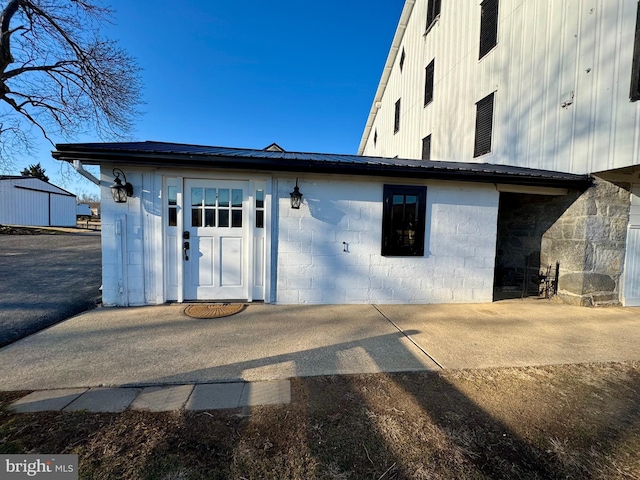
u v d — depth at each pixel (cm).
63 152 404
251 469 171
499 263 784
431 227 548
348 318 454
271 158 445
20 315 430
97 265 833
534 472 174
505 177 510
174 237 495
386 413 224
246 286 519
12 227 2039
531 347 357
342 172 475
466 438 200
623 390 264
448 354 333
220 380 268
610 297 559
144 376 272
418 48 1222
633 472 176
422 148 1178
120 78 1299
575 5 557
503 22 755
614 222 554
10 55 1161
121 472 165
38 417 210
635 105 459
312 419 215
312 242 516
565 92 577
